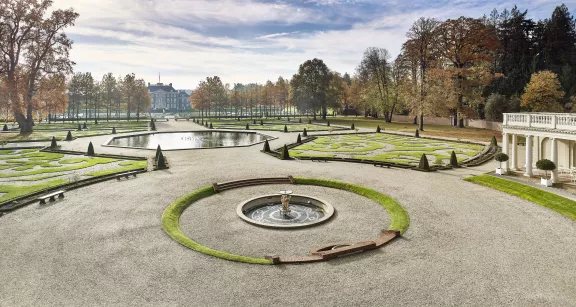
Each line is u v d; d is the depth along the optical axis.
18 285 15.05
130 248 18.77
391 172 37.91
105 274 16.06
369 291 14.70
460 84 76.00
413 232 21.08
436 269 16.48
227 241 20.34
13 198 26.88
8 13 68.56
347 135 75.44
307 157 45.91
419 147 56.66
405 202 27.00
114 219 23.03
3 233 20.58
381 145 59.53
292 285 15.25
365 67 131.25
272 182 33.78
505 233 20.77
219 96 141.38
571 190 28.86
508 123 36.75
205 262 17.31
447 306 13.60
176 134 81.25
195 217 24.25
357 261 17.41
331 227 22.44
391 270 16.45
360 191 30.03
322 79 123.00
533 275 15.83
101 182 32.72
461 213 24.41
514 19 97.62
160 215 23.86
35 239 19.77
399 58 101.31
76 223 22.25
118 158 45.88
